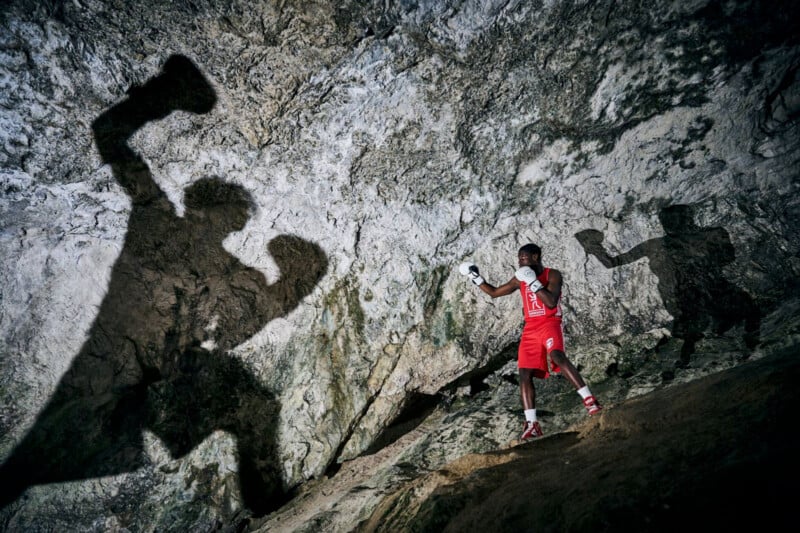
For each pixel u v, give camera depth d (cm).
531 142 465
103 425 427
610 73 426
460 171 470
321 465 448
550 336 344
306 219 466
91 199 415
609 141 472
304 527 368
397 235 480
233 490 434
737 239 482
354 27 364
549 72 421
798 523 137
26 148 377
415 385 470
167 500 426
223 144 417
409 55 390
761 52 423
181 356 450
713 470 173
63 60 348
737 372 267
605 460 222
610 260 496
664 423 244
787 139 482
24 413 418
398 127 431
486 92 425
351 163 446
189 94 383
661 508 166
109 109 377
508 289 381
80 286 436
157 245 447
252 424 452
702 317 457
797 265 456
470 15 377
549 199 500
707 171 501
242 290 469
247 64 372
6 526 400
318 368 466
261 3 340
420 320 480
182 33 349
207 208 446
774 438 178
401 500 297
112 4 330
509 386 483
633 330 470
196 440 439
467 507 238
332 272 480
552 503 200
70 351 433
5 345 420
